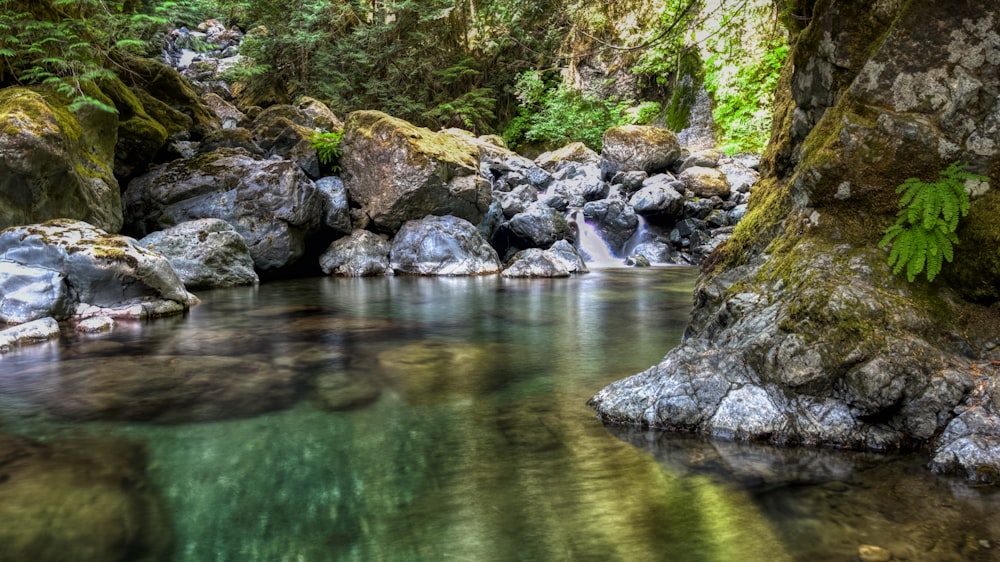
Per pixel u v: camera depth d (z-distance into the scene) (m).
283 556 2.43
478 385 4.86
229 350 6.03
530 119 24.39
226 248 11.01
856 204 4.26
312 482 3.11
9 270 6.98
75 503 2.88
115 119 10.45
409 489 3.03
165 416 4.11
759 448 3.48
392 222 13.52
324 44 23.23
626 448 3.52
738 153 19.36
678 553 2.44
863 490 2.94
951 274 3.83
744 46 18.73
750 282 4.59
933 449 3.31
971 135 3.91
